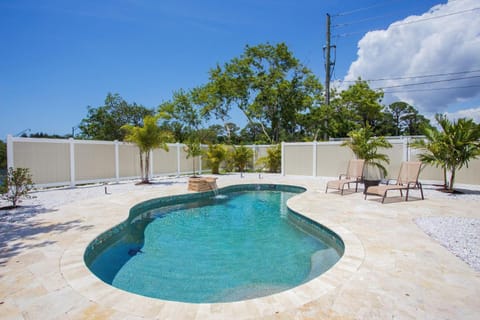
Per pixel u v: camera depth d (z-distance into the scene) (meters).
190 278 3.85
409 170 8.28
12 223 5.42
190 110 26.41
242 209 8.38
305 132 25.91
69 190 10.00
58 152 10.47
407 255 3.77
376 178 12.33
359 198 8.34
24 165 9.48
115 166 12.60
